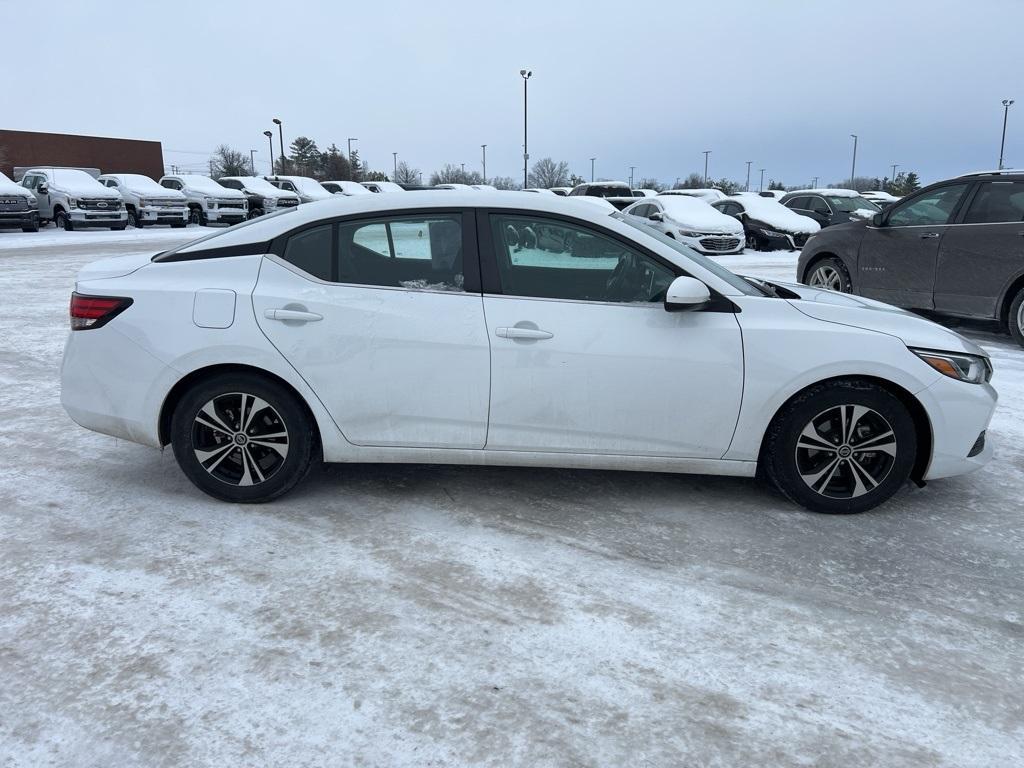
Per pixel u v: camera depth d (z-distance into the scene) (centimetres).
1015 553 347
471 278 365
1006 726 238
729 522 372
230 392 370
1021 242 714
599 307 362
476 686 251
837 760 222
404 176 7100
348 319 360
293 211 382
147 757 219
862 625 289
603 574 322
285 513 375
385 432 371
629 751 224
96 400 376
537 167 6825
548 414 364
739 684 254
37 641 270
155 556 331
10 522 362
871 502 377
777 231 1825
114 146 4419
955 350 369
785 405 369
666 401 362
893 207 835
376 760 219
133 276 378
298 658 263
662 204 1831
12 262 1518
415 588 309
